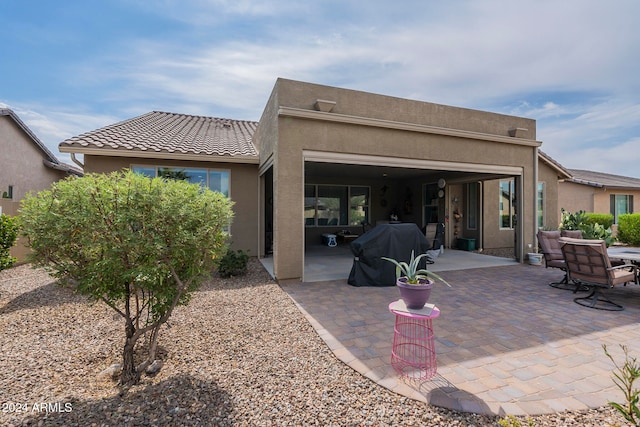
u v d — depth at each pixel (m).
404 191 14.63
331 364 3.12
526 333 3.90
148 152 8.09
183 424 2.21
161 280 2.78
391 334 3.88
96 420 2.24
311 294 5.71
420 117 7.99
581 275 5.32
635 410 1.65
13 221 6.19
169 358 3.25
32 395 2.59
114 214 2.66
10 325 4.16
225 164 9.40
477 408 2.41
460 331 3.96
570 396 2.59
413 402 2.50
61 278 2.94
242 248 9.59
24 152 12.96
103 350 3.47
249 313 4.64
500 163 8.90
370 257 6.35
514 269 8.15
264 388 2.68
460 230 12.61
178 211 2.79
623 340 3.70
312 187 13.71
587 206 16.25
